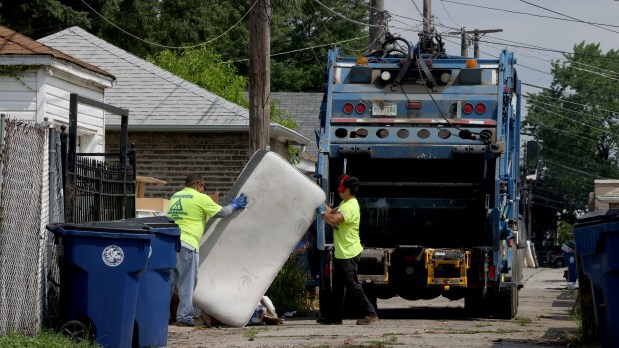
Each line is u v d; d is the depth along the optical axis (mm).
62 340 16031
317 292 32656
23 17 56812
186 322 21672
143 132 40406
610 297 15602
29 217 16656
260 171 22234
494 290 25000
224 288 22047
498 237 23719
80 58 42781
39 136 17047
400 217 25656
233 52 78250
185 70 58438
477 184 25500
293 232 22250
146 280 17562
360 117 24953
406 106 24922
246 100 58438
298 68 89812
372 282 24125
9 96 28469
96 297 16344
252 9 27984
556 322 24719
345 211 22594
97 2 63625
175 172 40281
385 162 25438
